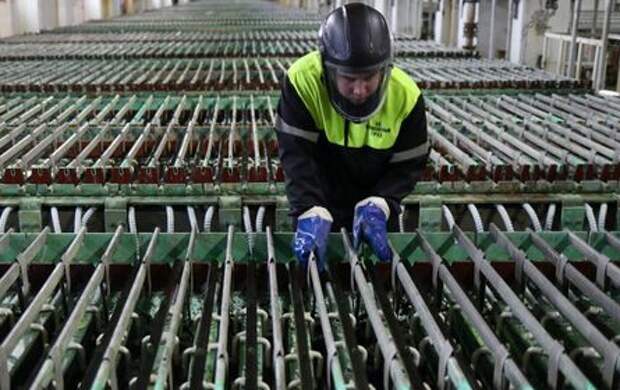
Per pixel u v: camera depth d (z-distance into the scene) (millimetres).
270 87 4199
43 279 1817
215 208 2279
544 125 3287
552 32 7109
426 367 1475
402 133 1904
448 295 1769
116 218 2234
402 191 1926
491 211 2330
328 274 1739
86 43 7840
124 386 1452
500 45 9156
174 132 3166
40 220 2236
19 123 3309
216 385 1204
